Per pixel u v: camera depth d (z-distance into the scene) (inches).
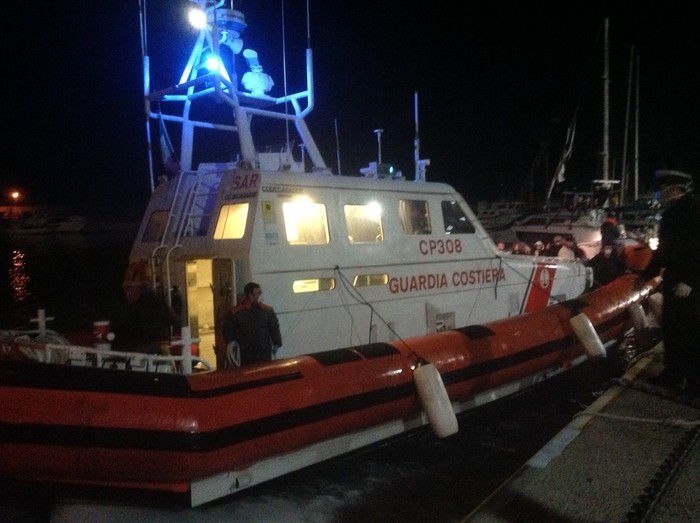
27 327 578.6
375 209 232.2
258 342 183.8
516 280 287.9
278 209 202.4
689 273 182.7
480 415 243.1
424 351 198.7
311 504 173.5
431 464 200.7
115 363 174.7
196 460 145.3
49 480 143.0
